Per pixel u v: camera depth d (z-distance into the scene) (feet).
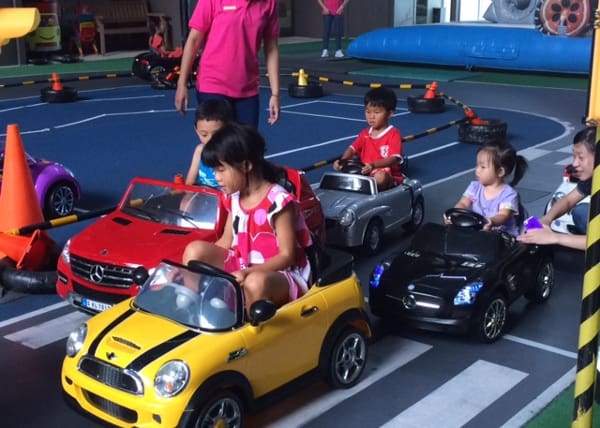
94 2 80.53
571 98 54.95
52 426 14.37
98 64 73.61
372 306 18.06
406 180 26.08
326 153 38.22
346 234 22.93
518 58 66.49
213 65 21.98
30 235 21.61
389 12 95.96
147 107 51.65
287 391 14.33
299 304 14.32
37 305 20.08
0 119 46.85
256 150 14.44
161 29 79.71
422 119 47.29
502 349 17.46
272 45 22.89
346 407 14.92
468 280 17.37
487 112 49.32
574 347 17.57
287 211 14.66
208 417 12.92
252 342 13.41
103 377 13.08
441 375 16.21
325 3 77.51
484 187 19.97
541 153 37.11
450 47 69.77
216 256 15.29
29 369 16.58
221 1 21.61
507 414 14.66
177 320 13.65
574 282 21.35
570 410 14.75
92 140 41.04
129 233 18.69
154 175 33.68
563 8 65.16
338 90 60.03
